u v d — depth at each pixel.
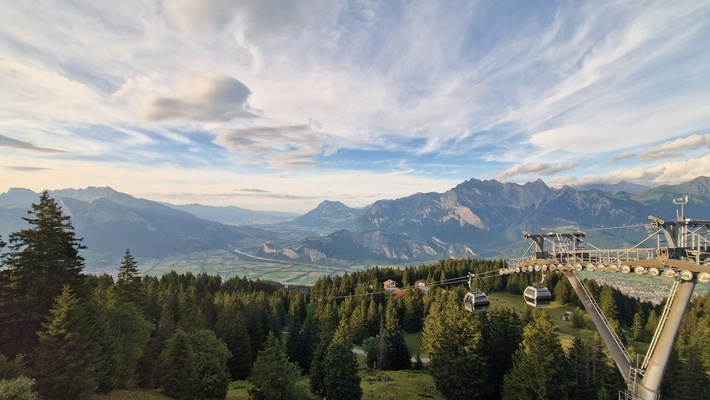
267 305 134.25
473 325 66.12
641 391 27.83
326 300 146.12
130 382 49.38
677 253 25.47
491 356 67.62
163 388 50.66
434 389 68.94
